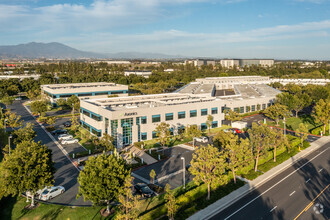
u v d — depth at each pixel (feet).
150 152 183.01
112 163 104.32
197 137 214.90
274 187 134.10
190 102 252.83
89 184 98.07
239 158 133.69
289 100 301.43
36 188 106.32
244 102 324.60
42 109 286.66
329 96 331.16
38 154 109.09
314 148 199.21
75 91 375.86
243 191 128.36
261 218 105.40
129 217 85.46
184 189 128.77
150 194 122.01
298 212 109.81
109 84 442.50
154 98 273.33
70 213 105.09
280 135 168.96
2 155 173.99
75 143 205.26
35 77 599.16
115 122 194.59
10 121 226.38
